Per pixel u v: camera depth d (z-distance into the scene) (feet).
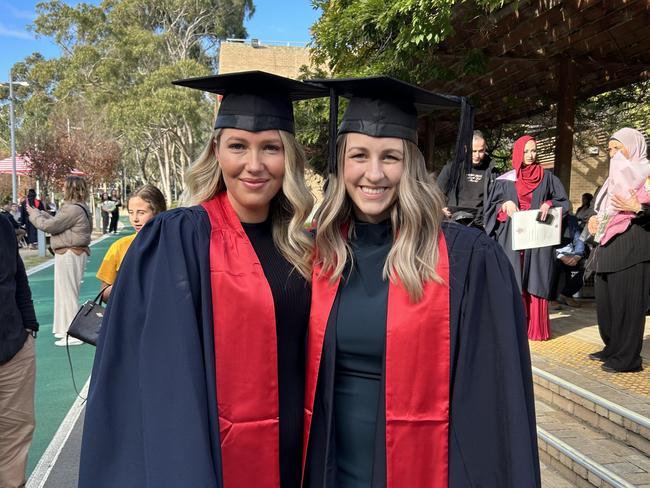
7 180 96.43
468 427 4.72
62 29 121.60
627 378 11.47
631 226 11.49
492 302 4.82
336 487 5.07
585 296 20.99
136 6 118.32
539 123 43.37
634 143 11.31
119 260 11.62
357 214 5.47
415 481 4.75
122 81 112.06
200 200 5.39
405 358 4.76
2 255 8.13
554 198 14.57
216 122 5.40
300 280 5.35
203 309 4.70
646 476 8.43
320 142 30.19
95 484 4.33
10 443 8.51
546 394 11.78
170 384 4.26
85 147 89.25
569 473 9.35
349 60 19.92
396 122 5.12
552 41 18.70
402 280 4.80
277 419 4.94
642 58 22.48
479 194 14.93
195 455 4.09
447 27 14.38
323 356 5.13
